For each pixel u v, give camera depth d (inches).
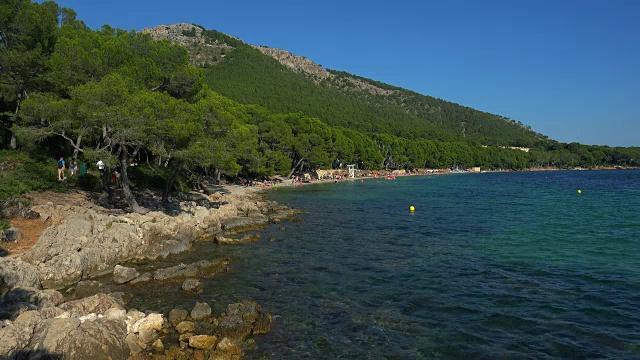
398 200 2541.8
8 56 1342.3
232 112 2898.6
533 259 1050.7
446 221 1695.4
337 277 901.2
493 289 820.0
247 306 689.0
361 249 1175.0
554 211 1985.7
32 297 663.1
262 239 1302.9
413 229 1505.9
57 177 1438.2
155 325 616.7
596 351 565.6
